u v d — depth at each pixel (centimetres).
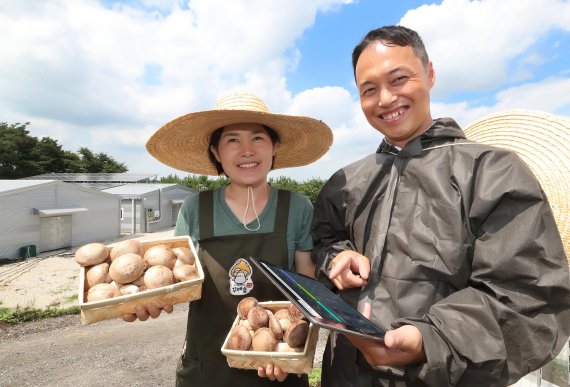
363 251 198
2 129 5866
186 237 233
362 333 124
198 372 231
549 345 132
